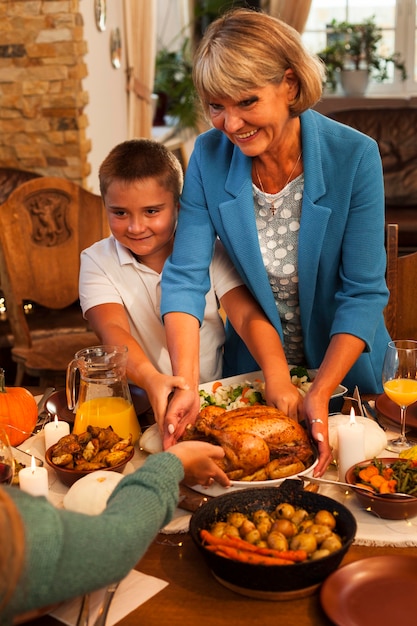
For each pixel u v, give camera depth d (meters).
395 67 7.32
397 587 1.11
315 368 1.95
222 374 2.09
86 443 1.47
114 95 5.04
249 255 1.79
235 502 1.24
